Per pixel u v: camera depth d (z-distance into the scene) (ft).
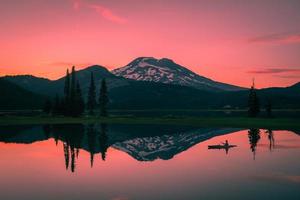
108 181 77.87
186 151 135.03
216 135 204.64
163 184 74.13
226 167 95.30
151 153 131.13
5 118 361.51
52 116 402.52
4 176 84.58
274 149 135.03
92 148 148.36
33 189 70.44
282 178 79.30
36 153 130.00
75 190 69.36
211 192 66.64
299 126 252.62
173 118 378.12
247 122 293.64
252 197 62.80
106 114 450.30
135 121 351.05
